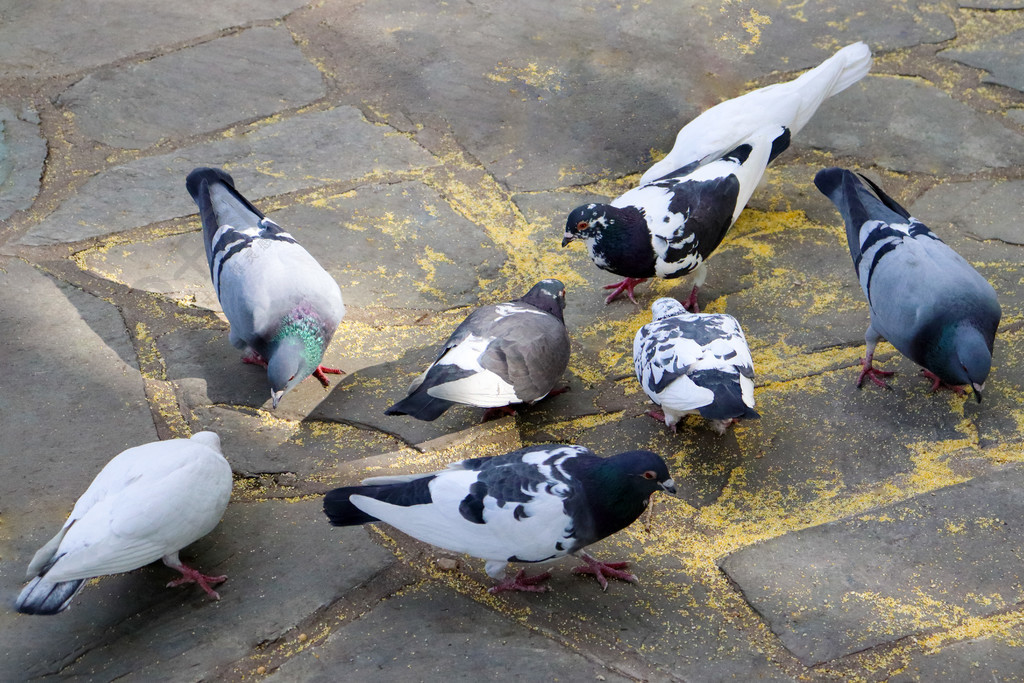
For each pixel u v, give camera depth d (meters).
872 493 2.70
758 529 2.66
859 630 2.54
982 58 3.38
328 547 2.63
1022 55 3.38
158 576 2.61
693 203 2.90
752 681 2.50
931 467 2.72
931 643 2.53
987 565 2.61
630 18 3.55
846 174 2.91
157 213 3.09
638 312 2.97
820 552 2.63
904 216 2.86
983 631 2.54
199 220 3.08
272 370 2.76
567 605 2.58
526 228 3.09
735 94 3.32
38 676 2.51
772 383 2.84
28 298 2.94
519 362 2.74
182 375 2.85
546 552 2.54
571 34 3.47
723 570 2.62
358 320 2.94
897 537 2.64
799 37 3.45
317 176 3.17
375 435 2.79
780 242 3.07
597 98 3.32
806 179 3.18
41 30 3.44
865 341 2.89
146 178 3.15
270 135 3.24
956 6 3.54
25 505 2.67
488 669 2.50
